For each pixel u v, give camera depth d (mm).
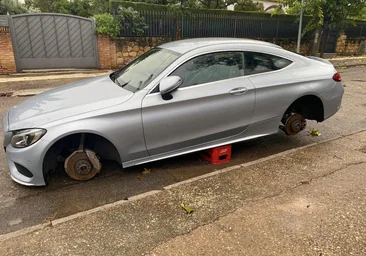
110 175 3607
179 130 3525
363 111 6422
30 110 3318
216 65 3725
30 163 3064
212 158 3930
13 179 3256
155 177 3584
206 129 3688
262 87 3898
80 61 10758
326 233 2594
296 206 2979
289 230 2629
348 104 6992
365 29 18328
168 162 3957
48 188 3307
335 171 3705
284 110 4133
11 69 9789
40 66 10289
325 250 2398
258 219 2775
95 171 3479
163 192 3217
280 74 4086
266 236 2553
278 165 3859
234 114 3789
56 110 3197
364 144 4590
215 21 13031
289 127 4406
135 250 2387
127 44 11297
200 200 3074
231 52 3832
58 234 2564
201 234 2572
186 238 2523
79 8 14656
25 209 2932
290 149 4422
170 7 11625
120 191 3271
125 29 11141
